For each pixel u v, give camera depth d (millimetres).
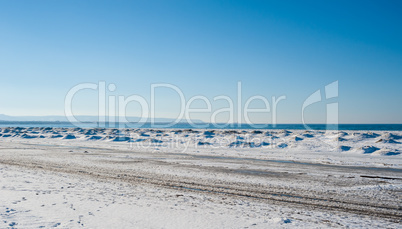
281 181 15117
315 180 15477
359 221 8719
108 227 7516
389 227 8195
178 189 13031
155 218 8430
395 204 10820
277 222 8320
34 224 7422
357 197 11844
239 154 29234
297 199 11469
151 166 20328
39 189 11836
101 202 10047
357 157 26766
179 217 8594
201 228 7695
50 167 19391
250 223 8203
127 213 8836
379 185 14094
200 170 18641
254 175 16922
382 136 40125
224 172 17891
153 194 11805
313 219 8805
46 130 77562
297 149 33750
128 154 28734
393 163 22656
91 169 18688
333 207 10352
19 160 23203
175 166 20406
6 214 8094
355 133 45000
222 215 8922
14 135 62531
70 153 29328
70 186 12766
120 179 15281
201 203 10469
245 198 11531
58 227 7281
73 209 9008
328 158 25984
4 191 11141
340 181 15242
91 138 51625
